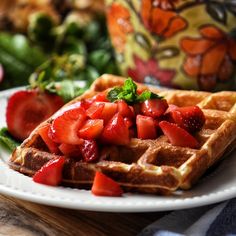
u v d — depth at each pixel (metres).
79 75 0.79
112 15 0.72
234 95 0.60
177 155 0.54
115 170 0.53
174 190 0.52
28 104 0.63
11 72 0.82
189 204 0.50
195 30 0.67
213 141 0.54
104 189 0.52
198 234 0.50
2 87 0.81
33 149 0.55
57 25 0.88
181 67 0.70
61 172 0.54
